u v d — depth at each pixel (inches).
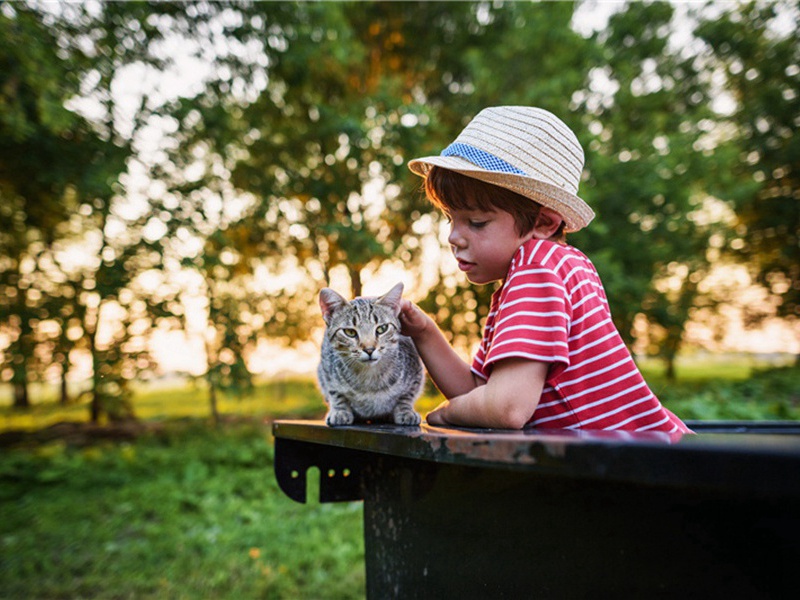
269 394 456.1
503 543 42.1
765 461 21.2
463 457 34.3
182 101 309.4
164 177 320.2
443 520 49.2
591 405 52.2
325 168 368.5
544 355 48.7
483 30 402.6
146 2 292.7
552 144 57.8
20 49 229.0
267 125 363.6
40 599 145.6
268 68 334.6
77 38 283.1
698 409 262.8
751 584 27.8
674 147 374.9
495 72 372.5
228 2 309.9
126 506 214.8
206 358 311.3
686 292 482.3
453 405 55.0
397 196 369.7
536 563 39.0
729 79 504.7
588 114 386.3
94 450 304.7
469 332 343.6
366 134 324.8
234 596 143.1
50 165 286.0
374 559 64.2
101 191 275.4
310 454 68.9
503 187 55.5
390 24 403.5
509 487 41.4
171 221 303.6
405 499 56.2
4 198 312.8
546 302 50.5
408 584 55.6
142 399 514.6
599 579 34.8
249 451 279.3
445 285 353.1
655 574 31.7
